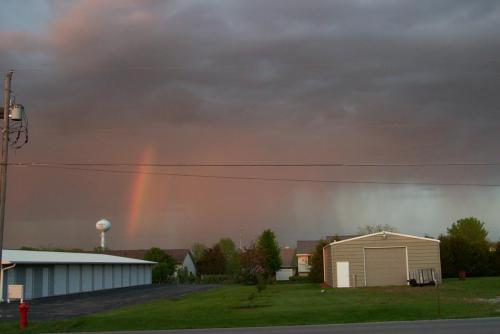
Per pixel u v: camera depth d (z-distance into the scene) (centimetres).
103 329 2153
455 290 3659
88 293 5231
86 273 5694
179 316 2433
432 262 4541
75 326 2225
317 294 3719
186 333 1895
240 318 2305
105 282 6256
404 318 2181
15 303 3891
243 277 6700
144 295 4700
